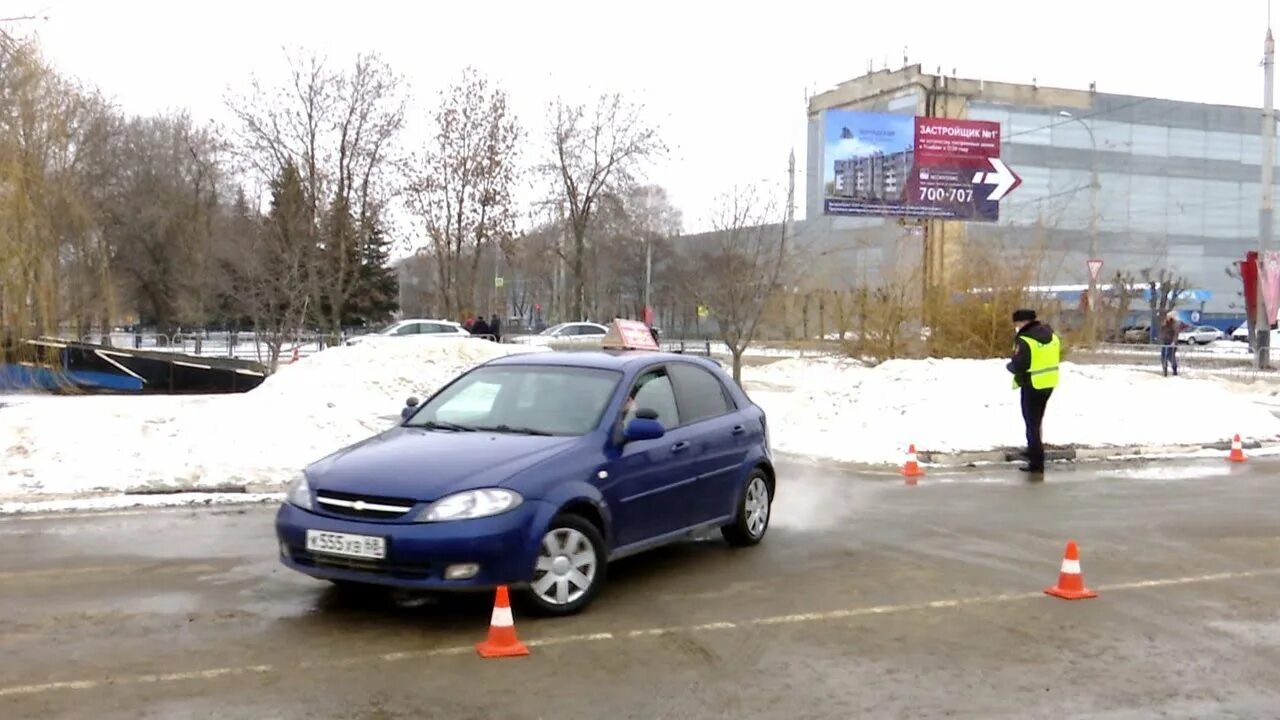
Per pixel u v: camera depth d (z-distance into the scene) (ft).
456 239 124.67
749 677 18.29
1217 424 56.59
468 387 26.22
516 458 21.75
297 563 21.11
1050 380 44.06
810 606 22.86
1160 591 24.66
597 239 169.68
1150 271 199.72
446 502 20.26
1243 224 235.81
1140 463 48.24
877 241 160.25
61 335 68.85
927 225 104.99
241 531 30.19
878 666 18.98
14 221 61.31
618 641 20.17
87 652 19.11
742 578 25.34
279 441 42.32
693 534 26.30
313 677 17.89
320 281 122.72
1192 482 42.32
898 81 185.16
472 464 21.35
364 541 20.16
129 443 40.11
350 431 45.16
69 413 42.78
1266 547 29.76
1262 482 42.42
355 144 127.54
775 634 20.80
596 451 22.97
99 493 35.22
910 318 76.59
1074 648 20.18
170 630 20.51
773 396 67.31
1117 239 218.18
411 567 20.04
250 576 24.84
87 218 67.26
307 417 45.42
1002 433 51.34
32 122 62.85
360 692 17.21
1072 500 37.58
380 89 128.88
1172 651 20.07
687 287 141.28
